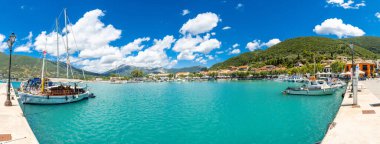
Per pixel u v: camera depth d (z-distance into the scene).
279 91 64.94
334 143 12.50
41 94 37.97
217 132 21.97
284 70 157.62
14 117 20.66
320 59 186.50
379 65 126.12
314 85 50.06
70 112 33.16
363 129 15.07
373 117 18.59
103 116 30.31
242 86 93.69
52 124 25.55
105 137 20.58
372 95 34.47
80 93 44.81
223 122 26.03
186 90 80.12
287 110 32.69
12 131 15.82
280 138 19.59
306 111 31.39
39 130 22.84
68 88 42.06
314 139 18.98
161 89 89.31
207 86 102.31
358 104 25.78
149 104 42.47
